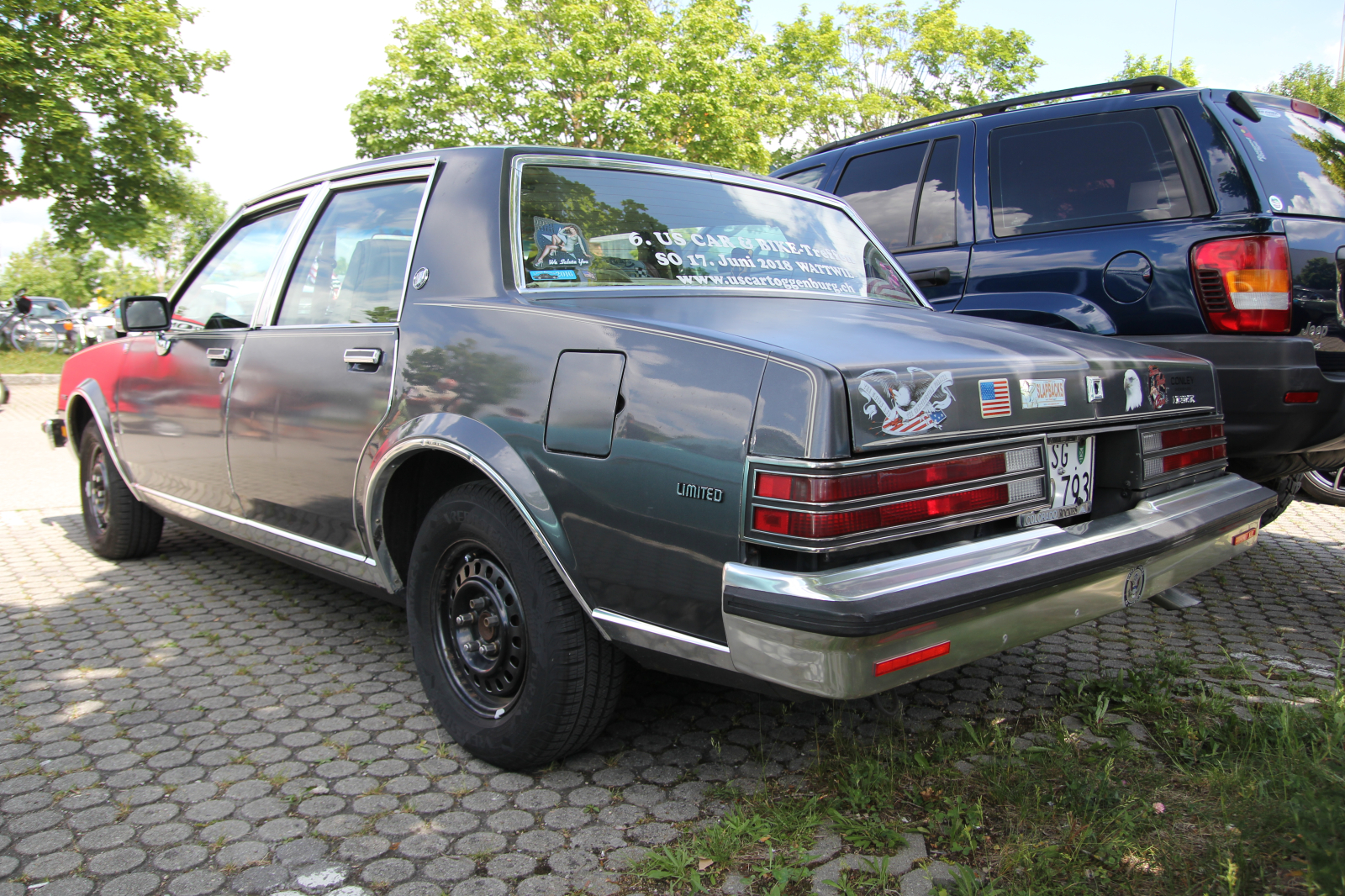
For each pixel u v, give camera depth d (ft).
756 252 9.84
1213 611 12.53
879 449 6.09
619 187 9.50
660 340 6.91
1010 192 13.99
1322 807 6.27
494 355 7.89
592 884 6.45
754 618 5.97
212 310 12.28
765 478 6.04
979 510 6.66
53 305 76.18
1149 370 8.30
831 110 92.43
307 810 7.50
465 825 7.25
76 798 7.69
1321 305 11.12
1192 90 12.57
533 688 7.59
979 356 6.98
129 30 63.46
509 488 7.42
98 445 15.24
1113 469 8.02
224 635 11.81
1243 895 5.80
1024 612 6.66
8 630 12.03
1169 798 7.20
